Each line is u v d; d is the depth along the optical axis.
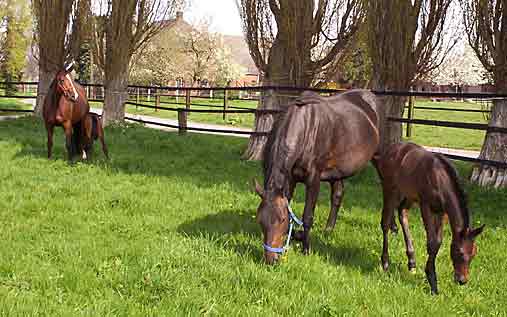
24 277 4.60
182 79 59.84
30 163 10.41
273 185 5.18
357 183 10.81
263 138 12.98
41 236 5.91
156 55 55.84
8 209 6.95
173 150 13.82
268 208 5.04
